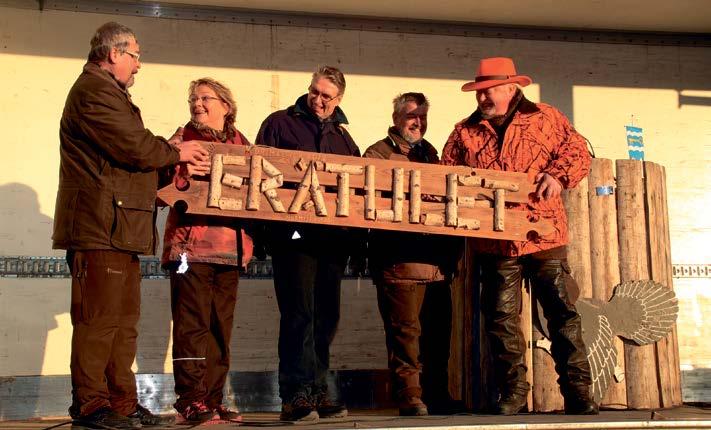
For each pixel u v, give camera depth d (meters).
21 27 6.53
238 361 6.61
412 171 5.19
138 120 4.48
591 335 5.91
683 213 7.32
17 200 6.41
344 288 6.84
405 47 7.14
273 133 5.39
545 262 5.46
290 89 6.95
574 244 6.00
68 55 6.59
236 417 5.04
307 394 4.99
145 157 4.38
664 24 7.23
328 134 5.43
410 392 5.35
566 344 5.38
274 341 6.70
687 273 7.24
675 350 6.28
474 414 5.46
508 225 5.31
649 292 6.08
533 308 5.83
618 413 5.46
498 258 5.44
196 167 4.79
